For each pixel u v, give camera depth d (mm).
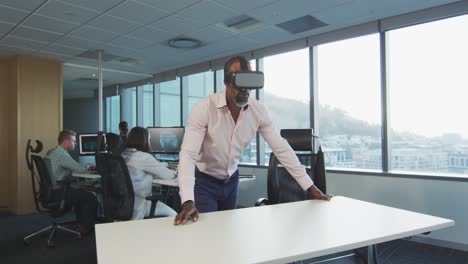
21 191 5137
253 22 4020
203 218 1474
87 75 6805
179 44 4793
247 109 1645
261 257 1021
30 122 5293
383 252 3281
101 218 3807
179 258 1015
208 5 3406
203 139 1639
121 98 7988
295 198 2646
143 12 3586
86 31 4199
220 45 4859
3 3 3334
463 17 3414
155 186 3578
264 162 5168
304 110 4699
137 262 985
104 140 4250
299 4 3391
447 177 3420
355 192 4082
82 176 3742
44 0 3270
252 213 1559
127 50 5098
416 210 3600
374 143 4027
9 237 3836
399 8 3508
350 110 4262
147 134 2773
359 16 3730
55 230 3656
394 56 3883
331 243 1144
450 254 3219
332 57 4434
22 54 5230
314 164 2658
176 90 6652
